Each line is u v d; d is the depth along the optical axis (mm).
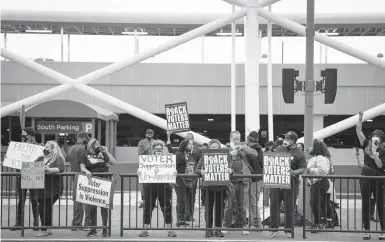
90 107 22453
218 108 28938
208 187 11172
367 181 10984
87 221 11945
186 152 12641
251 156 11930
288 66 28625
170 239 10531
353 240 10703
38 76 28578
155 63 28969
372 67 28641
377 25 25297
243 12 19078
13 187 17344
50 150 11352
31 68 20547
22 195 10844
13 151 11375
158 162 10812
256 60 18953
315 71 28359
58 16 22391
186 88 29000
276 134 31078
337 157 26188
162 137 32156
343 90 28672
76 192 10820
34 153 11328
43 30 29703
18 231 11641
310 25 13398
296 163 11445
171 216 11117
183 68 28984
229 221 11570
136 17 22516
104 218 11203
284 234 11562
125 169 21391
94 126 22453
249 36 18953
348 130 32344
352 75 28625
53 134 22578
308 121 13422
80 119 22562
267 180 10820
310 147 13273
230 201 11578
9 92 28594
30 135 11844
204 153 10805
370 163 11266
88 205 11898
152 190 11172
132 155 27812
